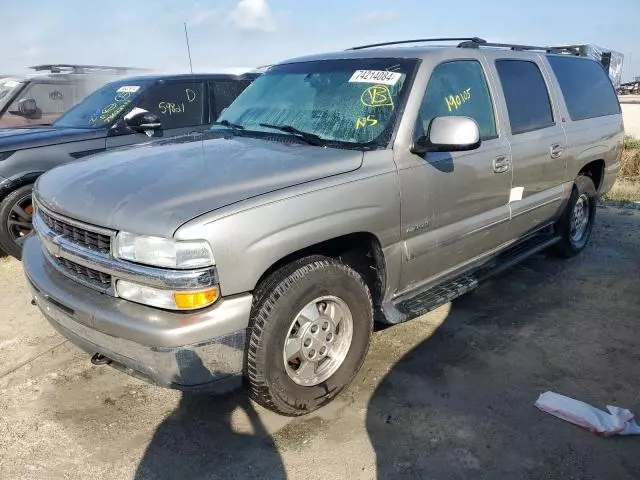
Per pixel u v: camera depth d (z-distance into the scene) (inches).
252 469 102.8
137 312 97.5
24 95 323.9
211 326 96.4
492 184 151.8
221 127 154.0
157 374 98.1
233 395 125.3
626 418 114.6
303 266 109.0
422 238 133.6
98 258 101.2
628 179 362.6
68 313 107.8
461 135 120.0
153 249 94.2
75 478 100.7
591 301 175.9
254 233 98.7
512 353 143.0
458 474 101.1
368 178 117.6
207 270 94.6
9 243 202.5
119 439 111.1
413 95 131.9
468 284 148.5
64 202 110.0
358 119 133.0
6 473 101.6
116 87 245.8
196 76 254.1
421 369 135.2
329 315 116.5
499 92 158.6
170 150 129.3
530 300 176.4
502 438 110.7
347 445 108.8
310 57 163.0
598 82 219.0
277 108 148.9
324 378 117.9
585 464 103.8
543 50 197.2
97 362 112.3
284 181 107.8
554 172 182.2
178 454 106.9
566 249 208.2
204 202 98.4
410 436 111.2
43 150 205.0
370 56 147.3
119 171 115.8
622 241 237.8
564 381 130.5
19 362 139.6
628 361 139.6
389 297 131.3
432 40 167.0
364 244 124.4
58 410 120.1
